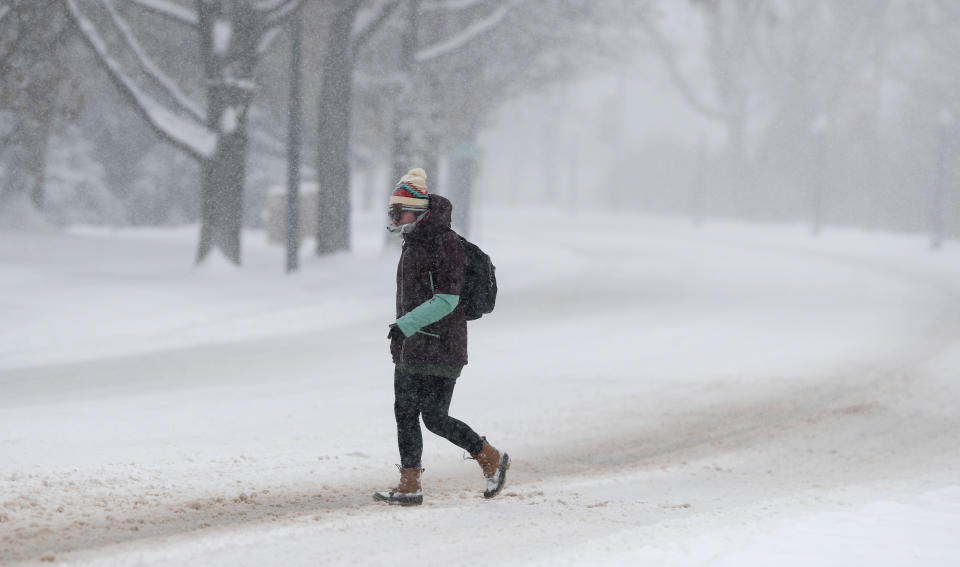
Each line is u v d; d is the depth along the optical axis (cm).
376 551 1827
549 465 2873
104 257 9119
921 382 4553
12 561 1692
